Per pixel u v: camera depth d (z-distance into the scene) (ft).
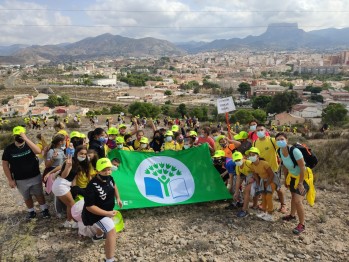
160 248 14.26
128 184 17.87
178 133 23.68
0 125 88.84
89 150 16.11
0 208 18.84
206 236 15.14
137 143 22.53
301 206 15.19
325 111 173.68
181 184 18.72
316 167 24.11
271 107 232.94
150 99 318.04
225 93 391.24
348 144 28.68
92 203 12.67
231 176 18.81
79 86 449.06
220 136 20.11
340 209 17.80
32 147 16.14
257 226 16.05
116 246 14.49
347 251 13.93
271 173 16.30
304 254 13.69
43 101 325.01
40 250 14.11
